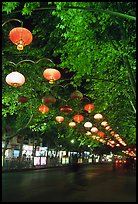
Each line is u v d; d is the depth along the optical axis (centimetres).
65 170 4559
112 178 3084
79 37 1397
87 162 8831
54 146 5891
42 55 2017
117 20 1258
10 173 3316
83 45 1424
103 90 2158
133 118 2775
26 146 5878
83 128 3488
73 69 1672
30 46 1923
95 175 3541
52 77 1398
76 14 1205
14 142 5388
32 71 2061
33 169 4253
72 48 1532
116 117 2934
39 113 2614
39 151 6112
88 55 1449
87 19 1248
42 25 1628
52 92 2388
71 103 2844
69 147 6325
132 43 1398
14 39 1099
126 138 4372
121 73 1822
